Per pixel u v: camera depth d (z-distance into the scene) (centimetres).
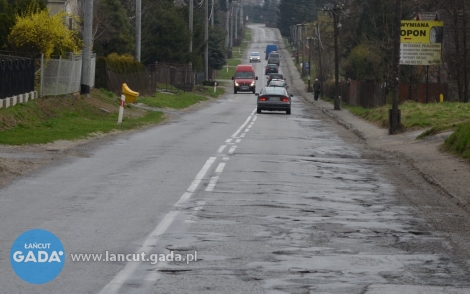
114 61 7931
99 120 5600
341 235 1838
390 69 9456
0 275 1400
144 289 1318
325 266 1514
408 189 2681
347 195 2495
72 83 6372
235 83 15175
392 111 5356
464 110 6112
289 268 1490
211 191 2473
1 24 5769
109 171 2923
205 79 15975
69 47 6575
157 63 12112
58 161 3197
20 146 3688
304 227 1925
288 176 2920
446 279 1427
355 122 6862
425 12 10312
